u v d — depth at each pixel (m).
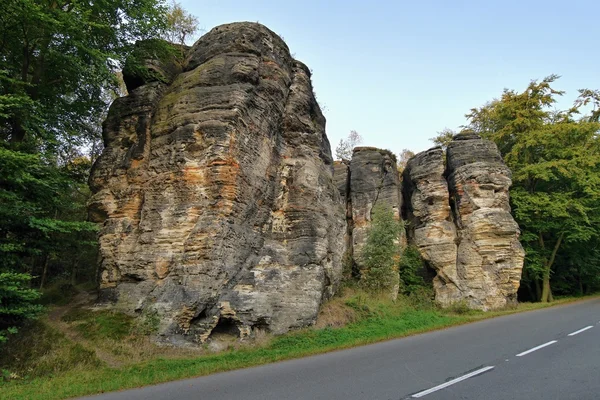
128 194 16.47
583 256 31.14
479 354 10.41
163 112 17.02
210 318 13.81
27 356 11.25
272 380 8.60
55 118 17.36
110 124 18.14
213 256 14.28
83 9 15.80
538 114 31.27
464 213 25.56
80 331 13.05
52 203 14.32
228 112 15.81
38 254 13.70
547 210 27.44
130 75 18.73
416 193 27.81
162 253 14.82
